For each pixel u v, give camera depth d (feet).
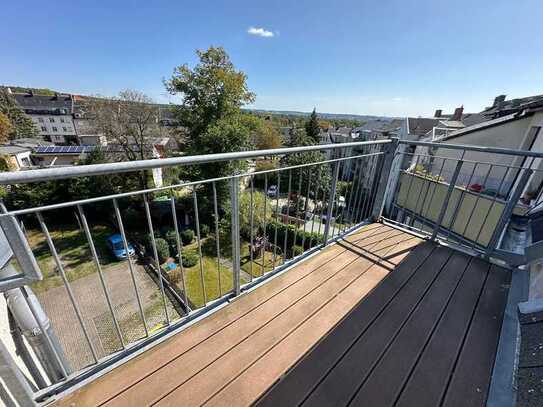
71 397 3.28
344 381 3.56
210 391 3.41
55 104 111.14
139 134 41.96
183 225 37.11
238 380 3.56
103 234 34.94
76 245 31.78
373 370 3.73
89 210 37.09
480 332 4.40
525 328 3.41
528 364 2.89
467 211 14.85
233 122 40.57
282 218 29.17
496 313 4.82
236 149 38.58
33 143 82.02
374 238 7.68
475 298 5.21
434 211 16.55
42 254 29.73
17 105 97.86
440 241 7.43
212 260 28.86
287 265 6.20
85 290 24.39
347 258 6.59
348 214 8.41
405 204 12.42
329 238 7.34
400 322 4.61
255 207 28.91
